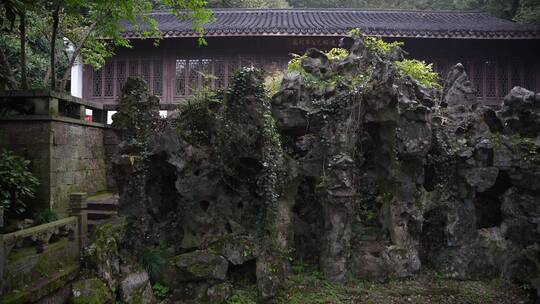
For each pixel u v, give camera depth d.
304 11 23.16
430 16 22.14
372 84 9.86
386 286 9.59
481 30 17.23
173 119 10.28
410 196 10.19
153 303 8.59
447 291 9.45
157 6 25.47
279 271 9.22
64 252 8.25
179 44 18.62
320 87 10.51
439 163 10.72
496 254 10.30
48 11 14.79
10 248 6.75
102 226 8.80
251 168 9.97
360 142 10.40
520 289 9.72
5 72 13.67
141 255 9.28
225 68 18.55
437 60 18.91
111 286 8.06
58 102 12.63
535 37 17.16
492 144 10.66
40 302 7.09
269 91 10.62
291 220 10.01
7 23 13.90
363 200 10.80
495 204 11.25
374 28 17.25
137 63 18.80
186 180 9.57
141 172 9.52
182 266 8.89
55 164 11.69
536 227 10.22
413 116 9.94
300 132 10.66
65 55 21.70
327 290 9.30
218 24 18.83
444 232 10.54
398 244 10.02
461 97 11.78
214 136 9.72
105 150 15.33
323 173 9.89
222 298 8.77
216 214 9.65
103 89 18.77
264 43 18.33
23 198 11.10
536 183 10.31
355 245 10.12
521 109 11.09
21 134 11.52
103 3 12.07
